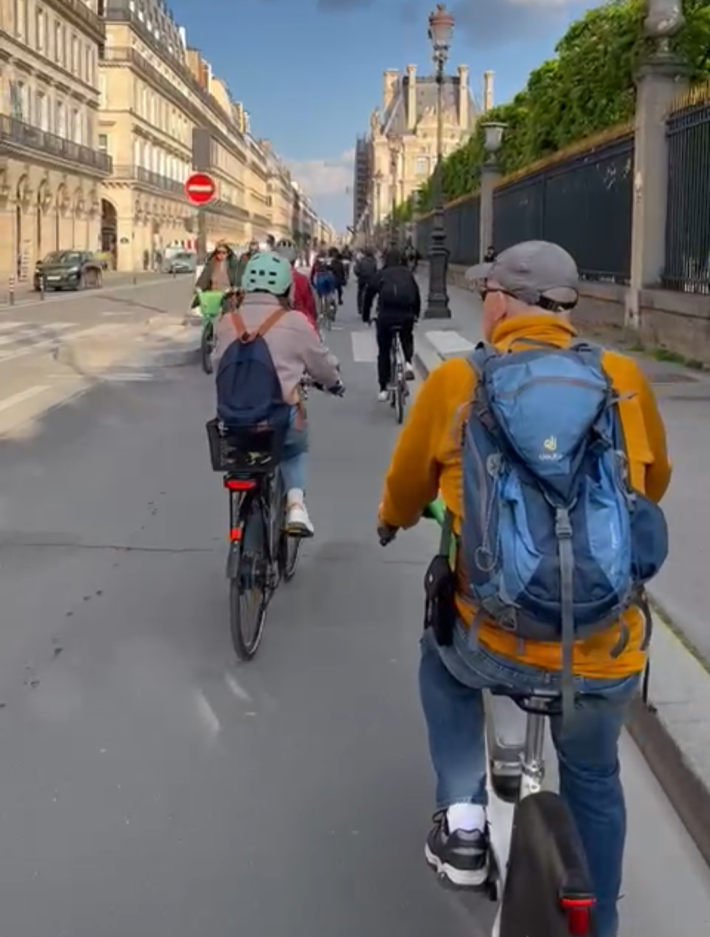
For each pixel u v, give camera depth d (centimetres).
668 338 1502
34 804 395
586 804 273
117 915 332
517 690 257
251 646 531
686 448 911
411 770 423
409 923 330
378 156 13738
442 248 2673
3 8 5759
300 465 608
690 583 576
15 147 5841
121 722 461
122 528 759
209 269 1666
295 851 368
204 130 2498
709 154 1432
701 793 374
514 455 241
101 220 8362
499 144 3338
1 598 614
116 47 8569
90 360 1825
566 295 273
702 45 1761
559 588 234
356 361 1847
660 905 341
